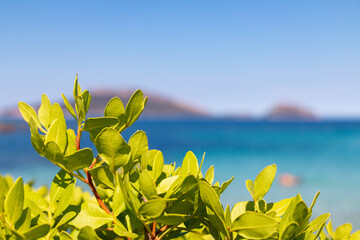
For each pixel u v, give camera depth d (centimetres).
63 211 117
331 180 3556
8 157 5441
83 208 116
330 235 136
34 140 106
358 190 2944
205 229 137
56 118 115
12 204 96
